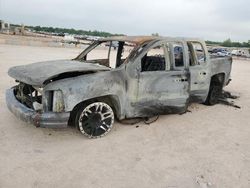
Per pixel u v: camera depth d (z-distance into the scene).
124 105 4.92
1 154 3.99
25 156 3.99
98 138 4.75
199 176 3.71
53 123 4.19
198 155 4.33
